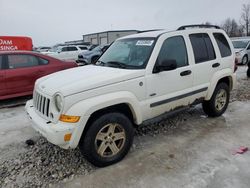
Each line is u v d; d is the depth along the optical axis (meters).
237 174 3.20
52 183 3.14
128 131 3.57
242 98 6.91
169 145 4.07
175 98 4.16
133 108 3.59
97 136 3.30
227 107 5.99
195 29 4.64
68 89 3.09
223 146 3.99
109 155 3.48
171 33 4.21
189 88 4.41
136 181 3.12
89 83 3.23
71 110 3.06
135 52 4.08
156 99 3.89
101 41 45.72
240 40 16.12
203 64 4.60
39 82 3.78
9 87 6.77
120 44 4.58
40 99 3.48
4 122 5.43
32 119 3.49
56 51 19.50
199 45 4.64
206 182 3.05
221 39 5.18
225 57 5.12
